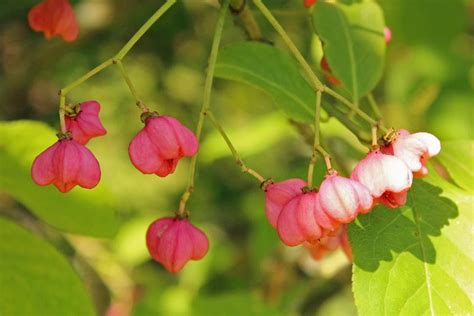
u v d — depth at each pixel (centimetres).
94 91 965
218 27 412
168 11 816
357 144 577
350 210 368
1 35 805
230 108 1039
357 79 474
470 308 377
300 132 488
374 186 379
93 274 771
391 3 788
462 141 445
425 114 792
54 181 387
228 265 773
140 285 781
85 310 461
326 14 482
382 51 479
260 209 768
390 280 379
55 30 496
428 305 376
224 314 641
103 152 1038
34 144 501
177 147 384
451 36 805
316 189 384
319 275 653
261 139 716
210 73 404
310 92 460
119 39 837
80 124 399
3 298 457
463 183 424
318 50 630
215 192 978
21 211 673
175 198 1009
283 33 397
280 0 523
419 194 405
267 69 461
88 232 519
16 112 768
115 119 1010
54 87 895
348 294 884
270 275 672
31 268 461
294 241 381
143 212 1023
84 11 740
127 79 391
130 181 1029
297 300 662
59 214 514
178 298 671
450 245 391
